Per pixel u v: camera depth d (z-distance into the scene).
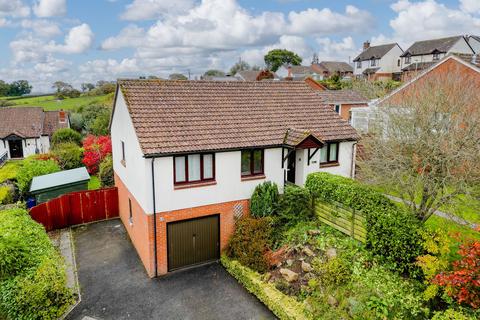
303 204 15.12
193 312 12.02
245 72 92.56
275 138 16.11
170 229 14.36
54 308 11.68
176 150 13.62
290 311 11.06
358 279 10.95
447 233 10.69
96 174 30.61
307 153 16.92
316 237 13.67
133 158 15.48
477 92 14.46
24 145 41.28
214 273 14.55
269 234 14.56
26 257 11.74
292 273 12.37
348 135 17.95
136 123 14.27
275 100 18.75
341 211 13.59
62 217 19.62
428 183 11.25
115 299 12.85
